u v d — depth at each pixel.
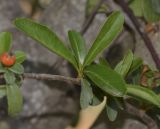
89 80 0.28
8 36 0.28
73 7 0.47
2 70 0.27
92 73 0.27
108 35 0.28
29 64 0.48
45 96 0.49
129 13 0.39
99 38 0.28
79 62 0.28
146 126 0.36
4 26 0.49
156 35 0.38
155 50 0.38
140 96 0.28
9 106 0.27
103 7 0.43
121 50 0.42
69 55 0.28
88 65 0.27
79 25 0.47
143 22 0.41
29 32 0.27
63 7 0.48
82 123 0.49
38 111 0.49
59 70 0.47
